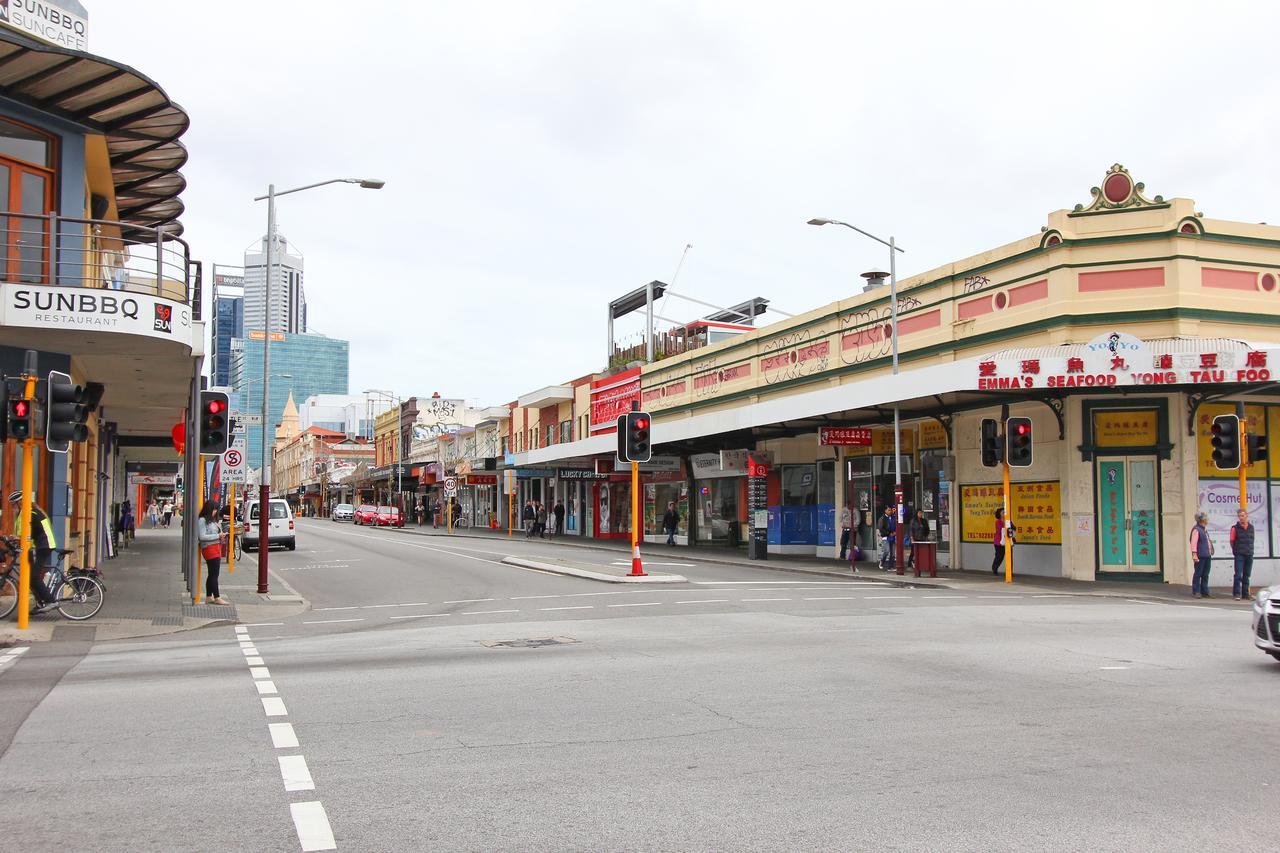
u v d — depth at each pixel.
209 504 19.02
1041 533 24.98
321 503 115.75
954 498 27.69
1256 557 23.41
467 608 18.25
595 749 7.07
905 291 29.44
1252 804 5.79
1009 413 25.67
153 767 6.60
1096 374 21.61
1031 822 5.46
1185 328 22.81
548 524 61.75
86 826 5.42
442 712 8.35
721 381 40.47
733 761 6.74
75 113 17.80
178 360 19.03
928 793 6.00
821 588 22.36
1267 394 23.61
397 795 5.98
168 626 15.24
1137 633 13.66
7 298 15.27
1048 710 8.36
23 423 14.06
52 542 15.64
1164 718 8.05
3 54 15.66
